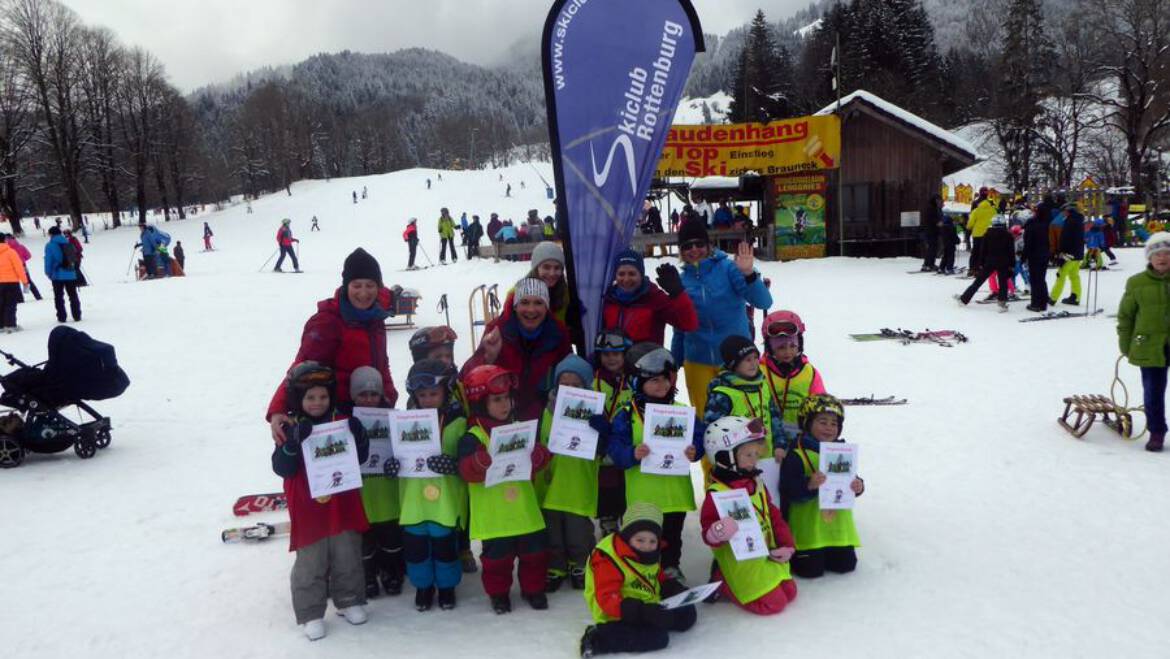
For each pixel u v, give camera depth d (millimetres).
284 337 13570
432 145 160250
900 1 70688
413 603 4523
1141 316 6434
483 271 23859
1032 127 44656
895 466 6457
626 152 5363
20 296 14180
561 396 4309
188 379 10672
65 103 59562
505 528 4234
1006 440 6992
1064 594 4230
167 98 71188
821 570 4594
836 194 24406
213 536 5598
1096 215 20156
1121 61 42844
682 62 5426
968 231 24875
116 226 66125
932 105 59750
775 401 4734
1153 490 5637
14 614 4500
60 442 7363
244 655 3992
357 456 4227
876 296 16406
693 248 5254
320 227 61594
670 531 4449
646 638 3789
